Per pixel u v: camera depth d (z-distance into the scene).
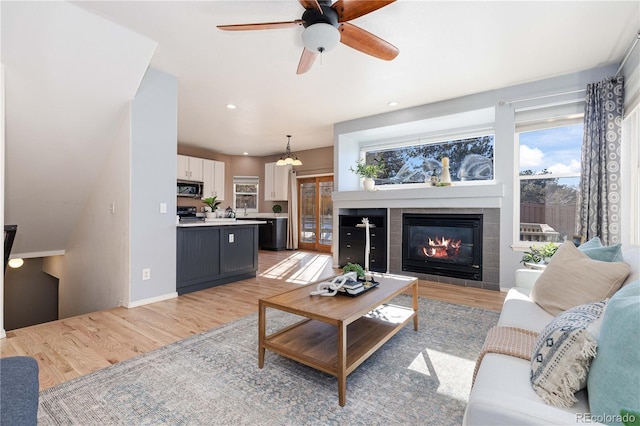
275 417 1.52
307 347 1.95
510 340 1.39
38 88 2.64
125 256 3.20
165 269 3.45
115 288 3.36
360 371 1.95
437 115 4.25
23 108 2.70
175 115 3.47
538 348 1.03
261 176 8.59
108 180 3.46
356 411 1.57
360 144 5.77
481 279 3.98
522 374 1.10
